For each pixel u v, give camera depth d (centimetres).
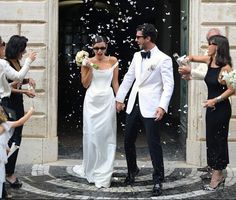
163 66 626
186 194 631
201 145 791
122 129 1202
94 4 1712
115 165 795
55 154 816
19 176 721
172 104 1361
